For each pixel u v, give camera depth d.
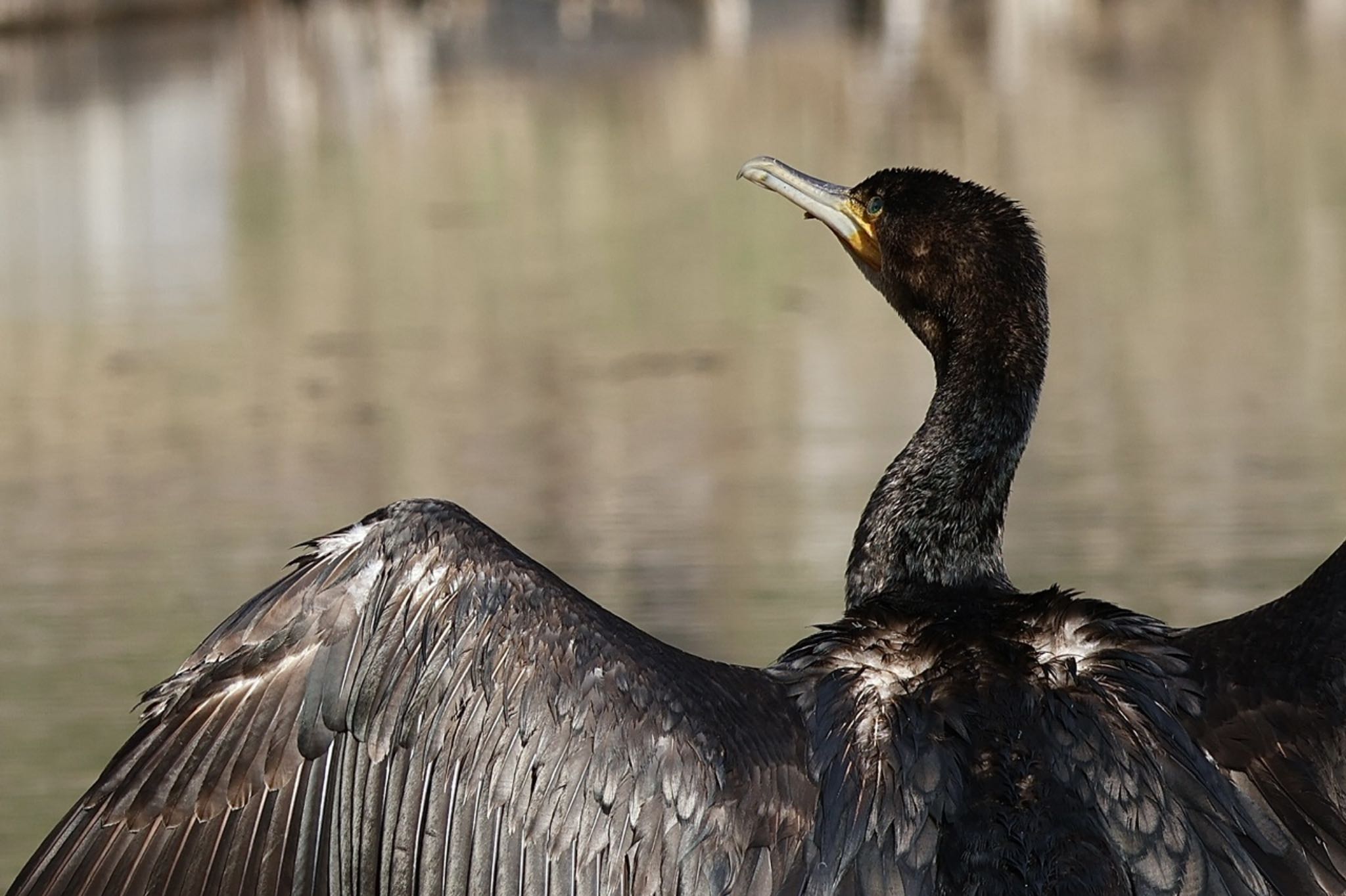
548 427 16.14
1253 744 5.68
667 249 24.14
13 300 22.36
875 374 17.47
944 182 6.68
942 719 5.55
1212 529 12.88
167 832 5.62
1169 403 16.28
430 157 32.19
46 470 15.49
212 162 31.72
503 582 5.52
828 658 5.81
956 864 5.34
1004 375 6.42
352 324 20.66
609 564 12.63
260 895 5.60
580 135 33.62
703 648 10.99
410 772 5.51
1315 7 44.88
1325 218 24.20
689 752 5.46
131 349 19.78
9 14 42.03
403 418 16.75
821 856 5.49
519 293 21.95
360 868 5.57
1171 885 5.39
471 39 45.00
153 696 5.63
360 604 5.55
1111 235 24.05
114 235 26.22
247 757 5.59
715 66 40.12
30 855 8.89
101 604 12.27
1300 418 15.60
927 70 38.31
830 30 43.88
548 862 5.46
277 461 15.45
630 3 47.47
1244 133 30.66
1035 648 5.77
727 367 17.98
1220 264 22.02
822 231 24.92
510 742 5.46
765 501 13.86
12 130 33.97
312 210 27.83
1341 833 5.61
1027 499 13.78
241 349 19.48
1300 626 5.72
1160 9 45.84
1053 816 5.37
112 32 44.12
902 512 6.41
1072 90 35.91
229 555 13.20
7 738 10.14
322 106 37.34
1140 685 5.68
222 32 44.78
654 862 5.45
